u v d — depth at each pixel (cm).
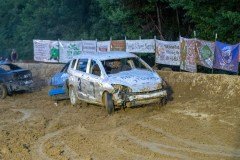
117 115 1263
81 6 3656
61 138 1073
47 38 3838
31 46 3988
